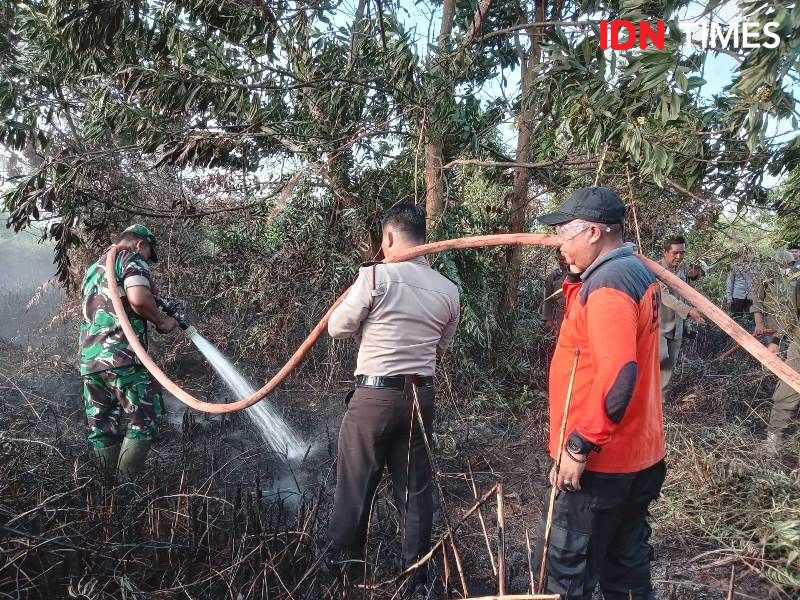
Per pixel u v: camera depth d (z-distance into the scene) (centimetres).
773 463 379
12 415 390
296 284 530
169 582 231
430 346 250
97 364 312
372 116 488
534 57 527
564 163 493
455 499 348
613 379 174
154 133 475
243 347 555
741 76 278
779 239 486
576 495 195
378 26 473
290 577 231
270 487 337
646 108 365
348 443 246
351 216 511
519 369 552
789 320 423
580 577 198
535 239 214
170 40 438
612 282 184
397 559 260
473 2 543
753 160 417
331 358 523
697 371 577
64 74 507
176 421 439
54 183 475
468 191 600
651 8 318
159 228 585
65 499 257
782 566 275
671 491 340
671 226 560
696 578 277
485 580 265
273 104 486
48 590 212
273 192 521
